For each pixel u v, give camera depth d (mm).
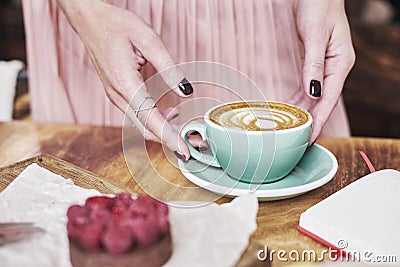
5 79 1057
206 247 600
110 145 815
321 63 792
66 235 620
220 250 597
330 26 823
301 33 828
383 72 1532
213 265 584
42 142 824
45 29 928
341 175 741
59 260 598
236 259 590
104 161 775
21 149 808
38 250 600
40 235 619
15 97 1055
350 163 767
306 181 708
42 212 652
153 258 584
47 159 753
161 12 896
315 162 738
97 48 804
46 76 954
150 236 582
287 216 668
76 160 778
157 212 598
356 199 654
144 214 595
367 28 1514
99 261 583
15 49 2074
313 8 823
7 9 2047
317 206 647
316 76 779
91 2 823
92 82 945
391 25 1501
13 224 632
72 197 674
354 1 1710
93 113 963
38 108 977
